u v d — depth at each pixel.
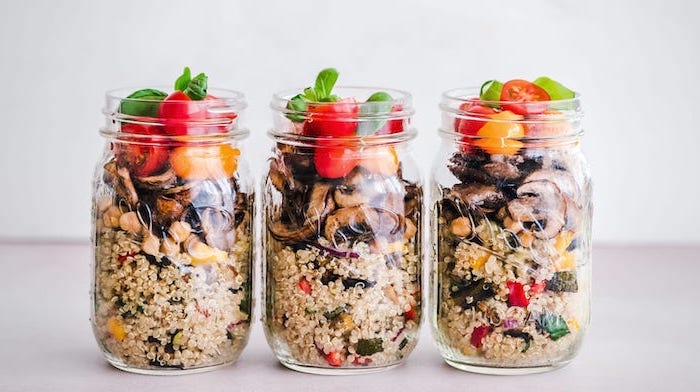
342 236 0.85
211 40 1.19
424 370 0.88
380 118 0.84
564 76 1.19
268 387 0.85
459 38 1.19
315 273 0.85
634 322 0.98
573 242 0.86
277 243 0.86
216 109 0.85
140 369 0.86
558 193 0.85
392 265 0.86
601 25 1.19
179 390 0.84
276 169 0.86
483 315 0.86
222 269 0.86
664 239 1.23
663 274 1.10
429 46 1.19
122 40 1.20
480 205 0.85
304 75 1.19
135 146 0.85
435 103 1.19
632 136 1.21
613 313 1.00
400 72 1.19
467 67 1.19
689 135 1.21
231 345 0.87
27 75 1.21
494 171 0.85
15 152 1.22
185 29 1.19
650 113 1.21
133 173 0.84
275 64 1.19
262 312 0.89
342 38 1.19
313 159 0.85
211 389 0.84
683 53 1.19
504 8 1.18
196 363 0.86
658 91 1.20
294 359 0.87
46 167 1.22
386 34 1.19
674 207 1.22
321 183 0.85
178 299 0.85
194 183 0.85
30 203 1.23
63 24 1.20
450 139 0.86
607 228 1.23
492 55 1.19
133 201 0.85
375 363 0.87
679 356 0.91
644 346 0.93
